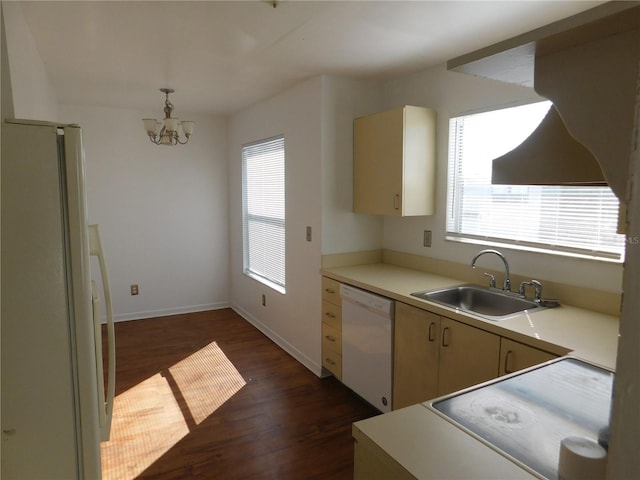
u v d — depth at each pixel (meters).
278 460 2.36
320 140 3.25
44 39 2.41
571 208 2.28
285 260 3.88
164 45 2.54
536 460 0.93
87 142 4.48
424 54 2.70
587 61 0.74
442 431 1.04
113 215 4.69
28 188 1.19
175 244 5.04
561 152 1.07
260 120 4.25
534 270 2.45
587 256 2.21
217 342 4.18
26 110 2.08
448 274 2.98
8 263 1.19
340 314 3.09
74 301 1.25
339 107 3.29
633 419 0.40
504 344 1.90
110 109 4.55
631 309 0.40
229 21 2.17
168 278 5.04
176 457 2.38
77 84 3.49
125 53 2.68
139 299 4.91
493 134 2.66
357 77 3.27
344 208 3.39
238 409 2.90
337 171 3.33
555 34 0.71
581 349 1.62
